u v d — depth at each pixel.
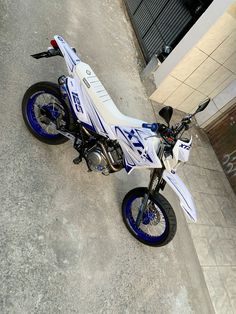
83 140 3.10
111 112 2.92
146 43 5.73
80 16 5.20
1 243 2.46
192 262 3.65
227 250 4.15
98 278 2.81
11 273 2.38
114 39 5.51
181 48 4.75
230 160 5.22
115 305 2.77
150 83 5.24
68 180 3.20
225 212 4.64
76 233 2.92
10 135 3.06
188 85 5.12
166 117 2.72
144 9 5.96
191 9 4.89
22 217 2.68
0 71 3.46
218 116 5.44
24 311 2.29
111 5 6.11
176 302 3.18
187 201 2.73
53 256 2.66
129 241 3.26
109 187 3.51
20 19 4.18
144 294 3.01
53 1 4.90
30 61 3.83
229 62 4.80
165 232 3.09
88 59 4.73
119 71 5.11
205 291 3.51
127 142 2.83
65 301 2.51
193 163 4.99
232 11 4.14
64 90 2.97
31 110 3.14
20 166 2.95
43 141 3.21
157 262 3.33
